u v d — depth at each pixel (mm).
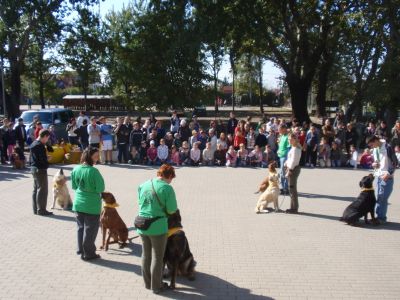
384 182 9102
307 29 27219
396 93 24312
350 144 18391
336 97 45875
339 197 11688
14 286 5941
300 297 5645
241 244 7746
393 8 23344
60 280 6152
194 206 10531
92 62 39062
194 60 31516
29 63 44688
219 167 16859
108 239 7418
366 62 30266
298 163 9852
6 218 9398
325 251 7418
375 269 6625
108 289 5863
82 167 6801
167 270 6348
